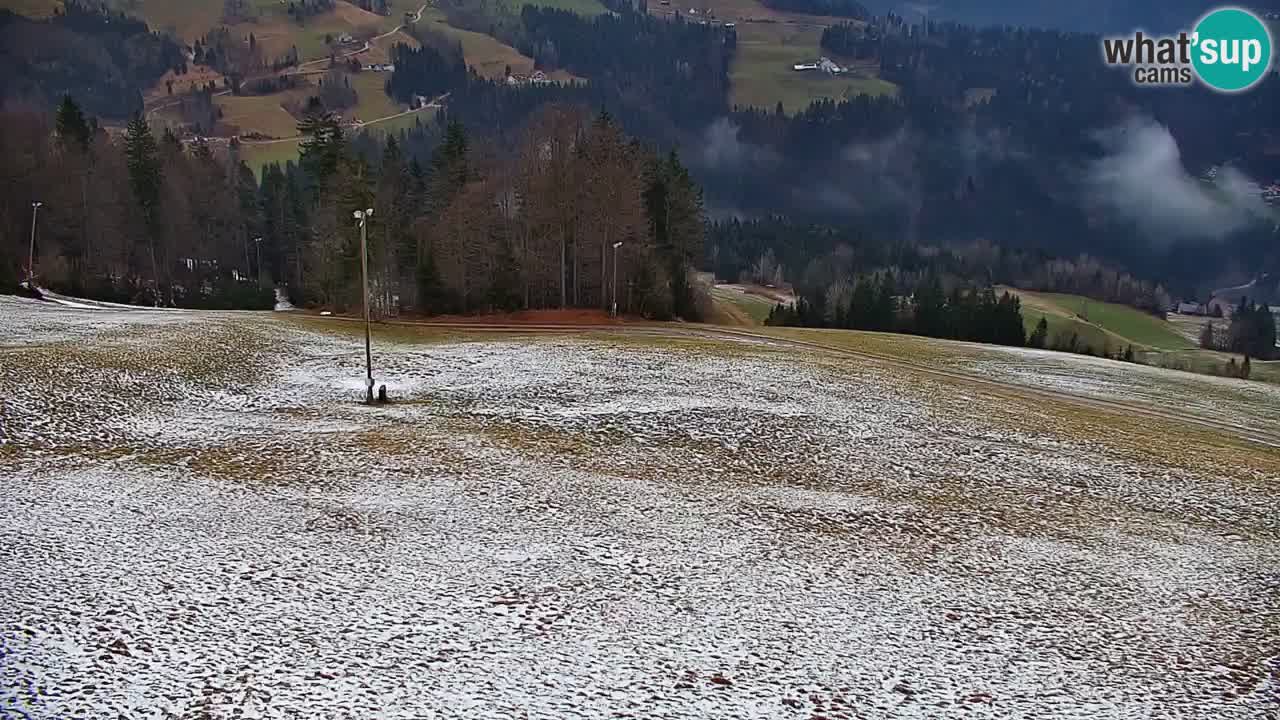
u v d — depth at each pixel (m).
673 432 39.50
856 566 25.59
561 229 91.31
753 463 35.94
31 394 36.84
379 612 20.30
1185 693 19.64
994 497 33.66
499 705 16.88
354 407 41.66
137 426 35.44
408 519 26.67
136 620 18.83
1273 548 30.28
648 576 23.62
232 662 17.55
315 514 26.56
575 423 40.12
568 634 19.95
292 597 20.67
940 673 19.69
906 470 36.31
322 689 16.86
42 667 16.62
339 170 86.56
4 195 103.88
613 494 30.62
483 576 22.80
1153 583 26.14
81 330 53.62
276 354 53.38
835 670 19.41
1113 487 36.03
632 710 17.09
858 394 49.75
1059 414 49.69
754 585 23.59
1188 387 65.31
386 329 69.50
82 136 118.44
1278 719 18.75
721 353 60.88
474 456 33.97
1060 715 18.38
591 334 70.00
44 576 20.47
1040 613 23.39
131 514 25.34
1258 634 23.02
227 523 25.23
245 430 36.19
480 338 66.19
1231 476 39.00
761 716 17.30
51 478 28.09
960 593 24.27
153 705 15.86
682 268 102.88
